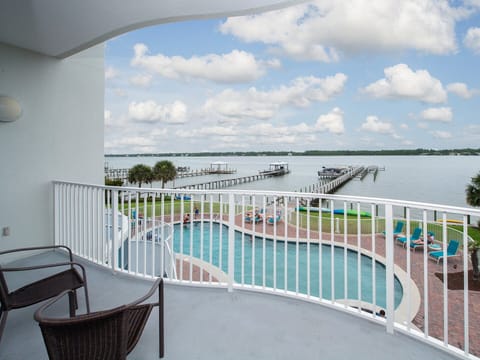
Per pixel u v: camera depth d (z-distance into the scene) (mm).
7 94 3764
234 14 3012
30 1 2736
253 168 80562
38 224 4141
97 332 1330
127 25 3236
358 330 2273
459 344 5820
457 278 8852
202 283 2992
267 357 1959
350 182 47250
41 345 2086
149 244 6012
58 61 4324
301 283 9023
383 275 9477
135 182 29766
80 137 4637
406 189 40406
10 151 3824
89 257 3771
